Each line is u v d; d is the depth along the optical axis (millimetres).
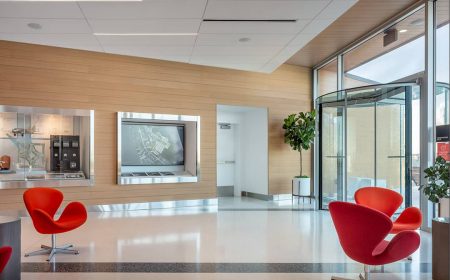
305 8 5074
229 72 9297
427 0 6113
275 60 7723
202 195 8875
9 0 4750
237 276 3867
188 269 4074
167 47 6805
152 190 8359
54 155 7516
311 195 10320
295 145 9539
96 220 6871
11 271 3463
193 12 5176
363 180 7105
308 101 10422
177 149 9172
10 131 7113
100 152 7805
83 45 6688
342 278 3730
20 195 7066
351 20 7027
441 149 5969
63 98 7469
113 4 4887
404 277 3904
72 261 4336
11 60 7070
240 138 11023
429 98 6113
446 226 3684
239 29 5855
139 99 8195
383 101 6820
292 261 4426
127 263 4273
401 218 4625
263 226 6453
